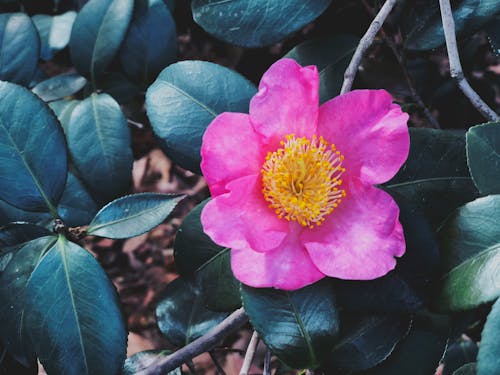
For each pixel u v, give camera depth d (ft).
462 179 0.87
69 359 0.86
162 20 1.10
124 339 0.87
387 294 0.80
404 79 1.13
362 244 0.76
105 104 1.05
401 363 0.88
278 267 0.75
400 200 0.81
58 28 1.25
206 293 0.88
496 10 0.92
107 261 2.01
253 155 0.78
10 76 1.09
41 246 0.90
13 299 0.89
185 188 2.06
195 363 1.71
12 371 0.98
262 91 0.77
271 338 0.77
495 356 0.69
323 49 1.04
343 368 0.84
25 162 0.91
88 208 1.07
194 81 0.92
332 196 0.79
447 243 0.80
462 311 0.77
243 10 0.95
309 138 0.80
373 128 0.79
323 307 0.78
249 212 0.77
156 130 0.92
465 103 1.38
